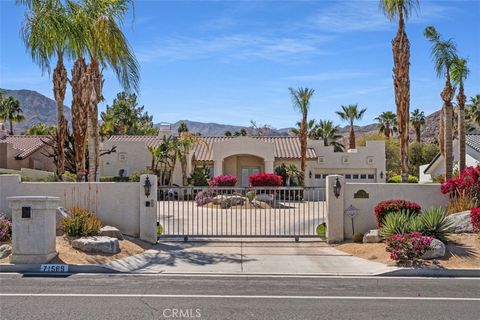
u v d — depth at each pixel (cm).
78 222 1475
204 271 1241
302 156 4462
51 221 1285
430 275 1209
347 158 4675
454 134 4306
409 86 2148
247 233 1892
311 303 909
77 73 2238
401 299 947
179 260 1375
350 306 888
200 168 4309
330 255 1451
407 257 1283
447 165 2567
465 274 1209
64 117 2452
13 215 1258
